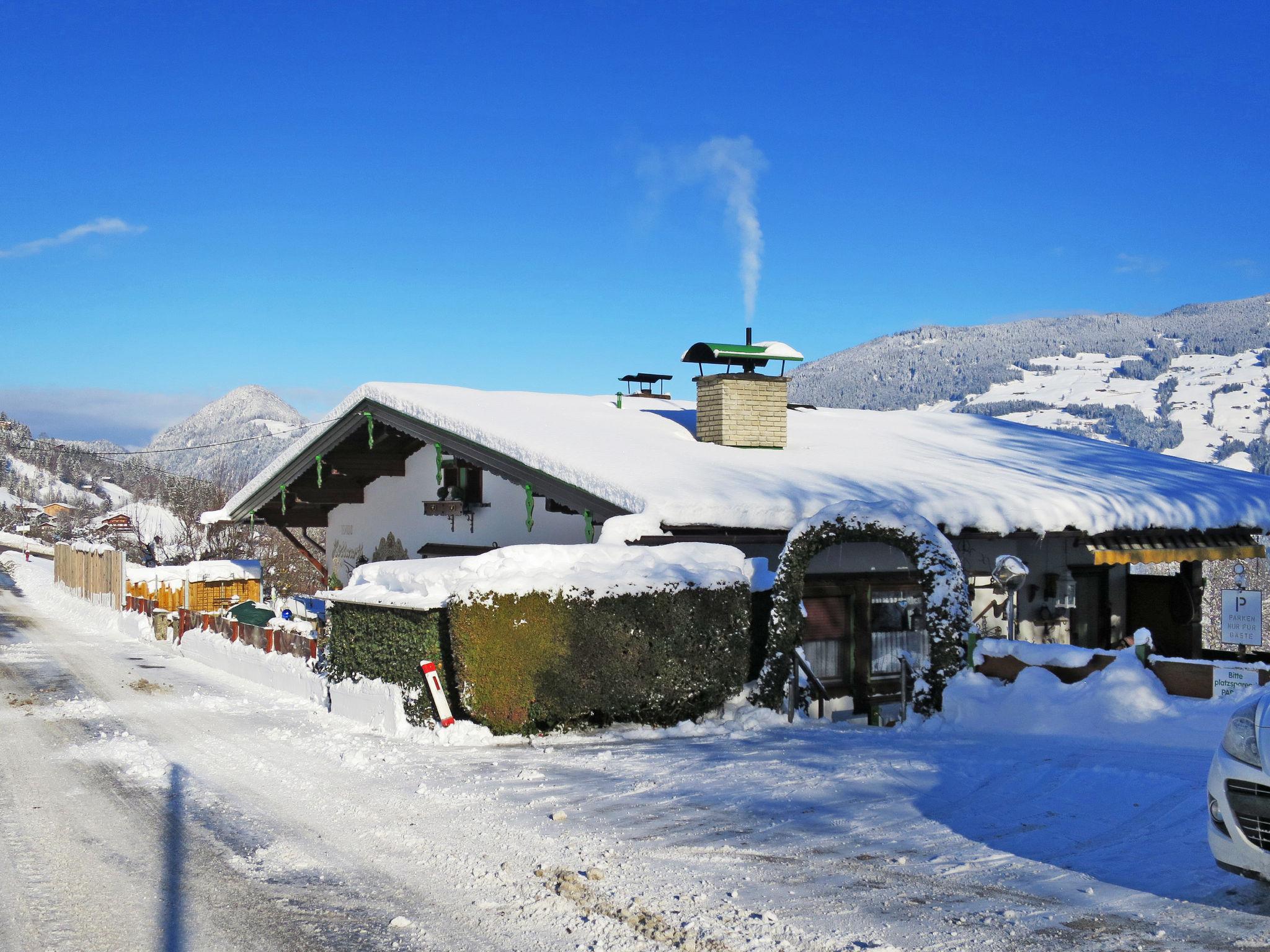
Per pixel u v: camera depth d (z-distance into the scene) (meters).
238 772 9.29
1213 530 16.58
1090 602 17.84
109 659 20.45
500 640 10.62
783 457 16.59
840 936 5.01
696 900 5.58
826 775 8.73
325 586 26.62
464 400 18.42
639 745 10.63
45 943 5.11
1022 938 4.96
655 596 11.39
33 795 8.42
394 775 9.07
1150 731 9.84
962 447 19.94
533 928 5.21
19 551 85.25
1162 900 5.53
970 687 11.39
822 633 14.16
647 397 25.62
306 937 5.14
